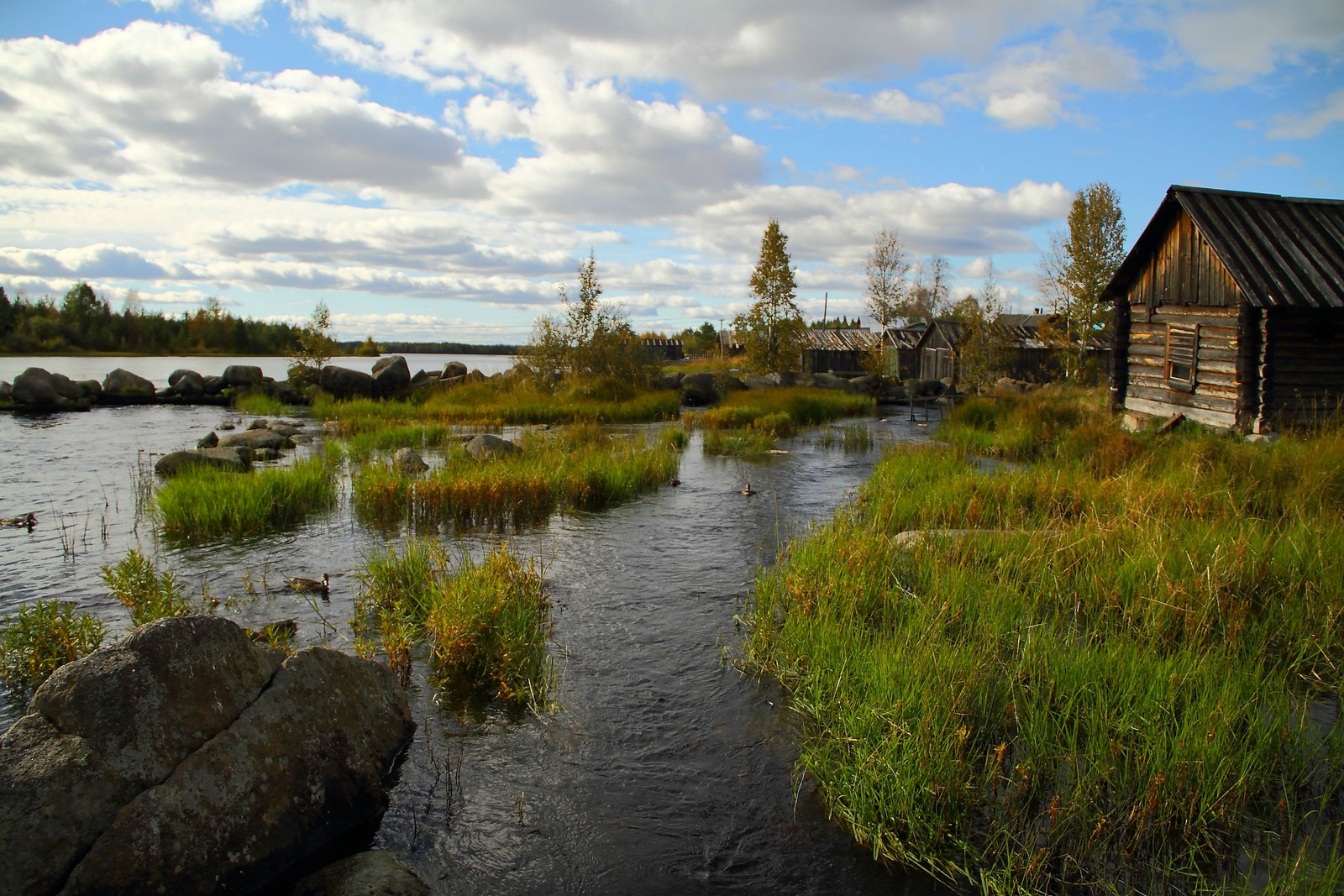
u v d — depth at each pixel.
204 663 4.34
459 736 5.53
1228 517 9.20
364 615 7.54
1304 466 10.80
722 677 6.48
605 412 28.48
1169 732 4.92
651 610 8.09
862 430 23.41
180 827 3.85
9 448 20.20
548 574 9.34
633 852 4.37
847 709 5.39
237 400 34.91
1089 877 4.01
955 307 43.00
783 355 45.28
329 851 4.36
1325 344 16.59
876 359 47.97
